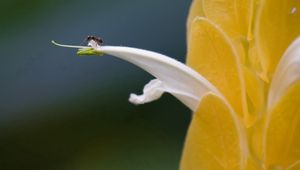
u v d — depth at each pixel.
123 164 0.29
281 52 0.21
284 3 0.21
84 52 0.22
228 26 0.22
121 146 0.29
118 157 0.29
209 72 0.21
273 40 0.21
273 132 0.21
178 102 0.29
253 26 0.21
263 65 0.21
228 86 0.21
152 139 0.29
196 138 0.21
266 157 0.21
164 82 0.22
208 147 0.21
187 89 0.21
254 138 0.21
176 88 0.21
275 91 0.21
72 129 0.29
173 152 0.29
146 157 0.29
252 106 0.21
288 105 0.21
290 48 0.21
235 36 0.21
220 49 0.21
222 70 0.21
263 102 0.21
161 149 0.29
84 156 0.29
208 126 0.21
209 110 0.21
